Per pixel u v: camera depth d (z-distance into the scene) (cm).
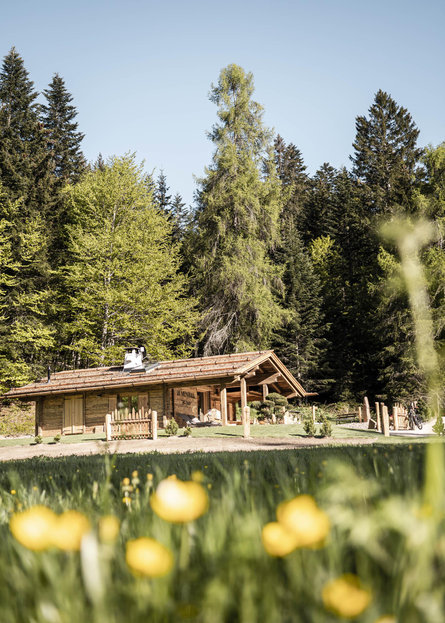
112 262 3356
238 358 2472
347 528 146
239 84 3919
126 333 3369
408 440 1595
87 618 106
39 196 3844
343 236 5291
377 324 3838
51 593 114
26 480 448
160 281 3775
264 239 3944
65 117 5581
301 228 5841
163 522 160
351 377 4347
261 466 423
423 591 107
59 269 3553
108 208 3612
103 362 3272
